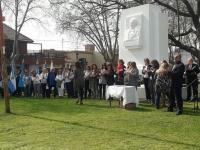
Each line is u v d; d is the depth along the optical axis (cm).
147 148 572
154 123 806
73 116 930
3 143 627
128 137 659
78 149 574
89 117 907
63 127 771
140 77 1447
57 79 1616
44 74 1638
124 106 1078
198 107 1062
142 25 1497
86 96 1499
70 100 1420
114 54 3247
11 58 2762
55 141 636
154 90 1153
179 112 930
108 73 1373
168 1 2373
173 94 988
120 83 1303
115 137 661
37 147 591
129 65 1227
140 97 1368
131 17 1547
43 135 691
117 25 2625
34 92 1697
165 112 978
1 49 1027
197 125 773
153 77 1149
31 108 1138
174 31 2697
